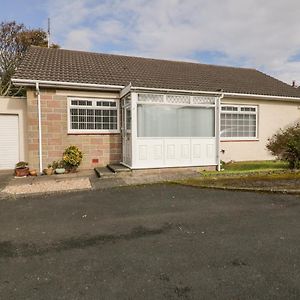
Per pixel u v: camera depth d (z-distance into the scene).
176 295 3.04
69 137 11.60
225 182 9.00
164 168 10.59
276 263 3.74
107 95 12.03
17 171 10.62
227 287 3.18
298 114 15.87
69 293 3.11
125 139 11.55
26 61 13.21
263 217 5.73
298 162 11.51
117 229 5.14
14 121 12.38
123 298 3.00
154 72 15.34
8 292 3.14
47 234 4.93
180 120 10.88
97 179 9.71
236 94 13.76
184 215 5.92
